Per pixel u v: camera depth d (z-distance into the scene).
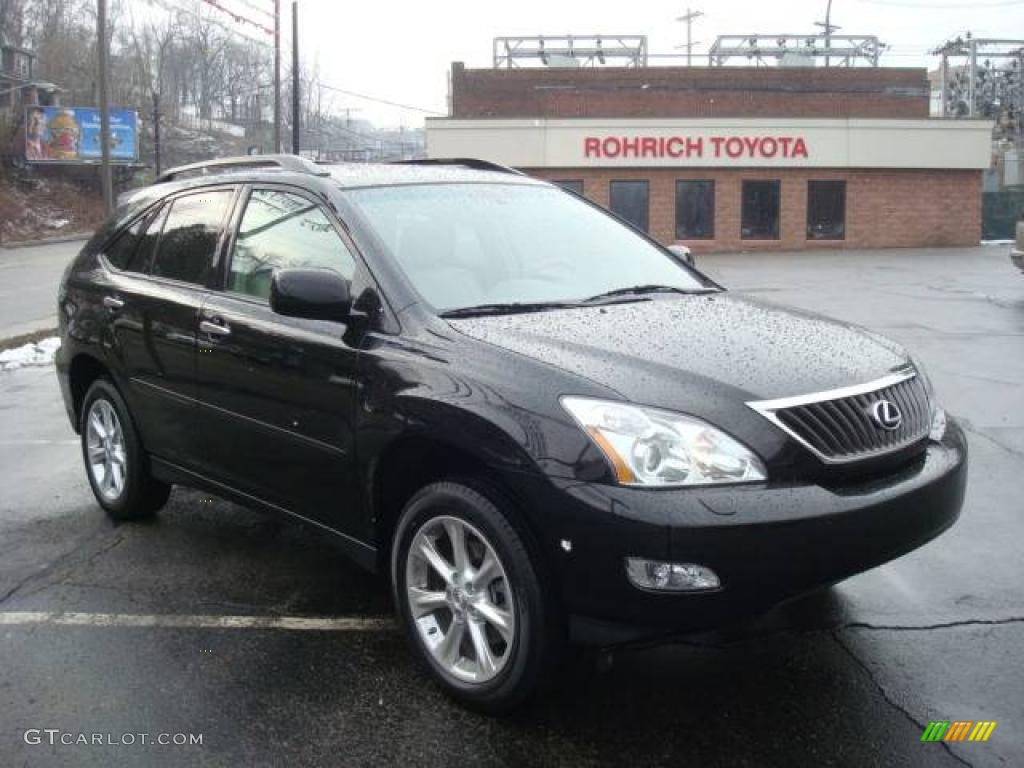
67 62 62.62
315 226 4.16
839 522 2.98
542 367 3.20
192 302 4.58
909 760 3.01
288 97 62.00
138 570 4.66
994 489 5.66
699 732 3.19
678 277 4.60
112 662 3.72
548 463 3.02
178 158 65.19
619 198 31.41
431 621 3.52
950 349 10.45
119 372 5.12
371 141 70.19
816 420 3.12
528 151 31.03
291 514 4.14
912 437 3.41
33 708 3.39
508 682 3.19
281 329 4.02
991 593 4.24
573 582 3.01
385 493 3.69
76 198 52.94
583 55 36.53
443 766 3.03
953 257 26.84
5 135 51.94
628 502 2.90
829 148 31.03
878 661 3.64
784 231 31.53
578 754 3.08
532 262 4.27
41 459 6.91
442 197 4.40
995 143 45.06
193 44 63.59
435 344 3.49
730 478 2.95
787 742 3.12
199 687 3.52
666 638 2.96
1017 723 3.20
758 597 2.92
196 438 4.61
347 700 3.42
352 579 4.53
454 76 32.09
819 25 42.88
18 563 4.78
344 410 3.70
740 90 31.84
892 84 32.12
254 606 4.23
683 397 3.06
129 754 3.11
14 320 16.17
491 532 3.19
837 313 13.91
